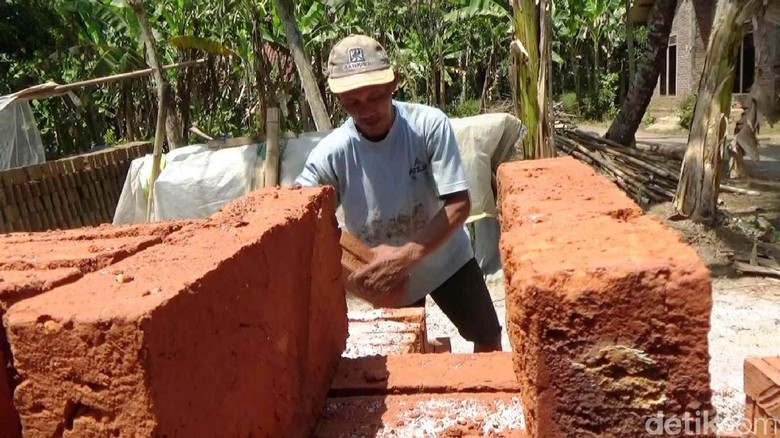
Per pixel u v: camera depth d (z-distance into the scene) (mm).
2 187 6977
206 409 1400
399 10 16078
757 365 2477
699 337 1288
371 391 2363
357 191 3553
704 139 8000
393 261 3295
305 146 6605
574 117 20875
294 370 1998
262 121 10055
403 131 3424
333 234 2588
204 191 6480
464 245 3863
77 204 8320
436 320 6215
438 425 2104
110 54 10492
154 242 1798
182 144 9055
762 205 9992
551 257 1404
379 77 3139
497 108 16094
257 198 2357
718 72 7766
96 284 1381
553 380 1341
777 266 7082
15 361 1261
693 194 8117
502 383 2322
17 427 1374
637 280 1286
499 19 17391
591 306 1300
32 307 1272
